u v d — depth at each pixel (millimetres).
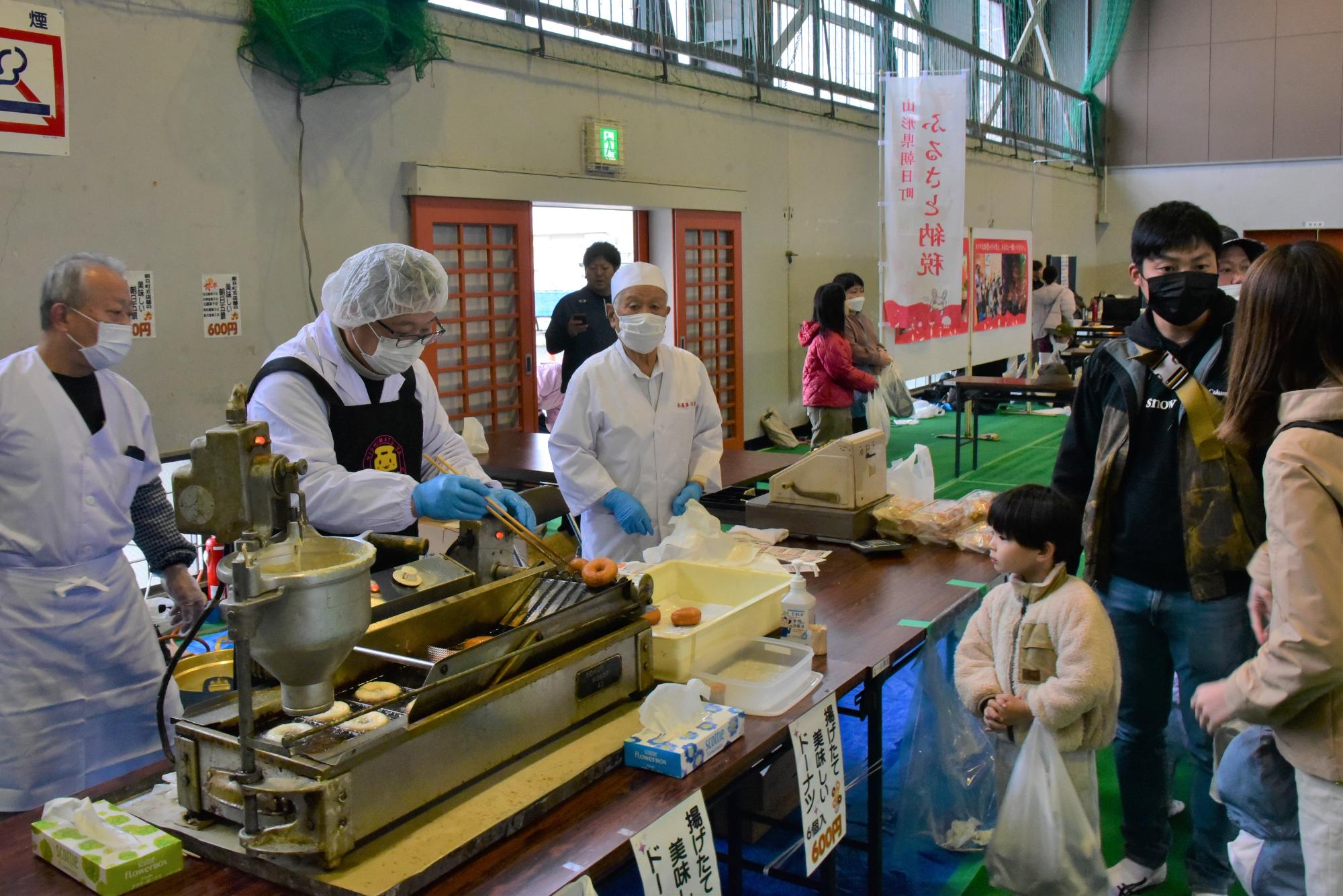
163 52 3986
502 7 5477
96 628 2082
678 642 1700
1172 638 2062
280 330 4523
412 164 4996
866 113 9180
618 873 2287
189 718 1307
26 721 2014
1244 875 1633
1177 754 2867
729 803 2197
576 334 5211
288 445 1983
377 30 4316
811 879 2248
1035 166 12734
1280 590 1356
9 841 1311
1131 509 2061
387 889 1117
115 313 2057
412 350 2041
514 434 5020
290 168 4500
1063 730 1993
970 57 10953
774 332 8117
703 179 7121
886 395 6680
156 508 2299
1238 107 13703
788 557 2635
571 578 1705
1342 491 1329
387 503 1924
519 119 5602
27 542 1988
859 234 9273
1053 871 1933
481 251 5477
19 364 2014
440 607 1567
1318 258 1437
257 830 1188
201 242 4180
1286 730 1416
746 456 4211
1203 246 1941
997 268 9742
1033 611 2049
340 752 1167
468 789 1341
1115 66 14438
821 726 1698
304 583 1170
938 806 2514
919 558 2660
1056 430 9109
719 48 7277
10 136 3559
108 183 3857
